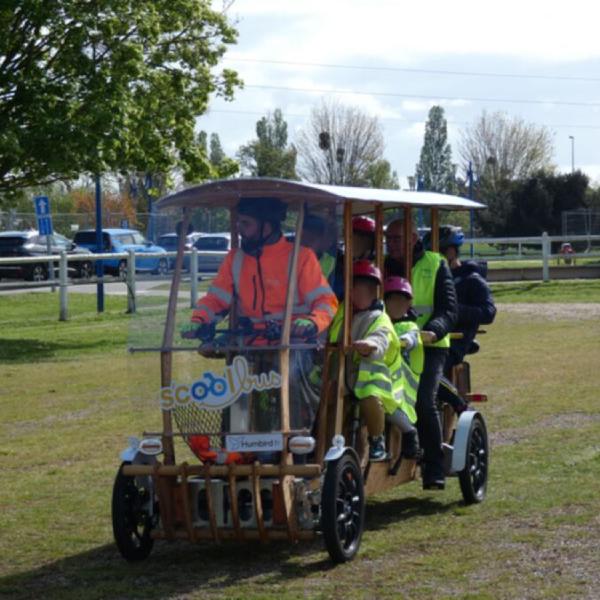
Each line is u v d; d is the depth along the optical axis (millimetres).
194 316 8859
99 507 11250
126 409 17688
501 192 79125
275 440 8516
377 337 9164
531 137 102062
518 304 37656
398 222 10508
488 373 21297
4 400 18797
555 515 10266
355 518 9023
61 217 63438
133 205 70438
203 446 8711
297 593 8070
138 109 27188
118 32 26844
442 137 122875
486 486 11188
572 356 23859
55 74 26531
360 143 83125
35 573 8930
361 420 9477
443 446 10562
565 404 17297
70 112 25766
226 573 8727
